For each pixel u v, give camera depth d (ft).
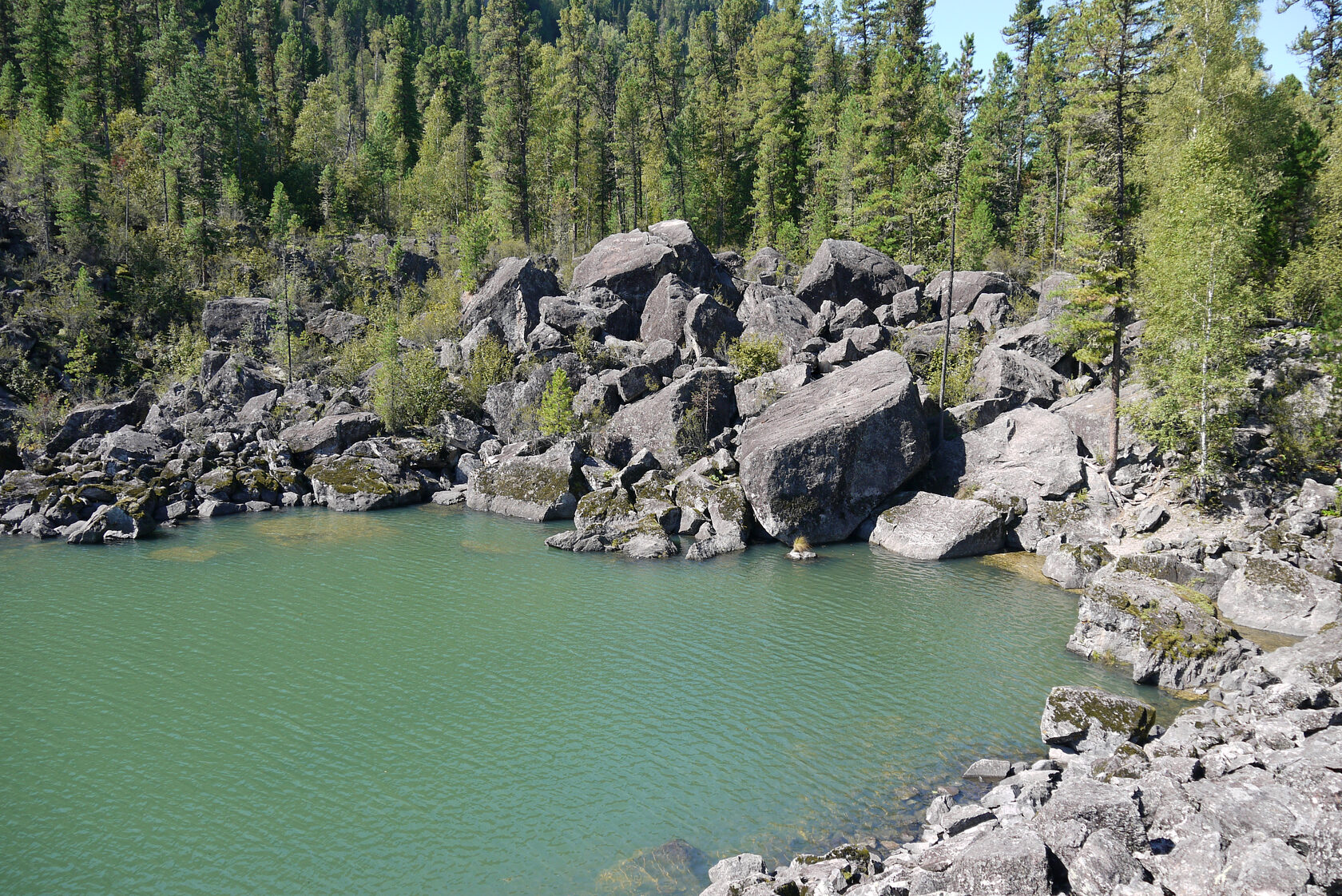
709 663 96.58
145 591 123.54
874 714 82.69
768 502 154.30
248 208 347.97
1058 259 268.62
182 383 228.84
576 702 85.97
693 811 65.46
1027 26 354.74
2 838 62.54
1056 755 72.02
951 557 144.97
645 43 417.69
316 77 519.60
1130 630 94.73
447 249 340.80
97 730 79.82
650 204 388.78
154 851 60.90
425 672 93.86
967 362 203.92
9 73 356.79
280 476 193.06
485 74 520.42
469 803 67.00
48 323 247.29
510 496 182.39
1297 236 199.41
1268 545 115.14
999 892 47.06
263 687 89.76
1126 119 157.17
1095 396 170.09
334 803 67.15
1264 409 142.82
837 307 253.44
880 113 308.40
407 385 222.07
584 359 231.09
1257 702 72.84
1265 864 44.09
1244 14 212.64
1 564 137.80
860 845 59.88
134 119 355.56
